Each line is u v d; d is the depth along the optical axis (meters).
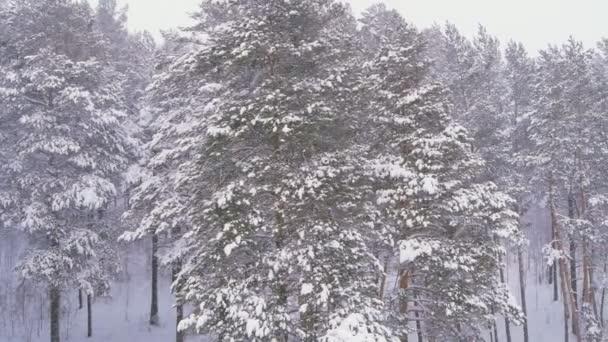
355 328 9.98
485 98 28.25
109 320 26.62
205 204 11.52
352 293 11.03
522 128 32.84
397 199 14.30
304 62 12.81
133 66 34.09
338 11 13.23
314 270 10.82
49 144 18.73
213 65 13.30
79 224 21.16
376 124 15.54
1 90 18.97
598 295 35.22
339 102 12.65
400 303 15.41
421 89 15.12
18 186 20.33
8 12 21.16
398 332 13.80
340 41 13.64
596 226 28.31
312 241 11.16
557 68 28.64
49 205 19.75
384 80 15.92
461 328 16.84
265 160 11.91
